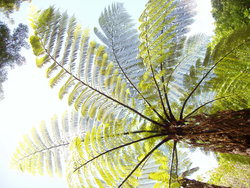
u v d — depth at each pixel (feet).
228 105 9.23
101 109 9.76
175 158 11.32
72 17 8.82
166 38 9.00
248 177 14.05
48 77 9.14
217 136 6.73
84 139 9.85
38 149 10.67
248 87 8.61
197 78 9.37
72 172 10.05
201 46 9.78
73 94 9.36
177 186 10.76
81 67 9.21
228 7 20.62
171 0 8.55
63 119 10.39
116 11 9.71
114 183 9.90
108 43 9.65
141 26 8.77
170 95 10.46
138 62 9.91
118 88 9.84
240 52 8.33
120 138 10.12
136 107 10.37
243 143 6.25
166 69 9.62
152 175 10.56
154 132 9.84
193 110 10.15
